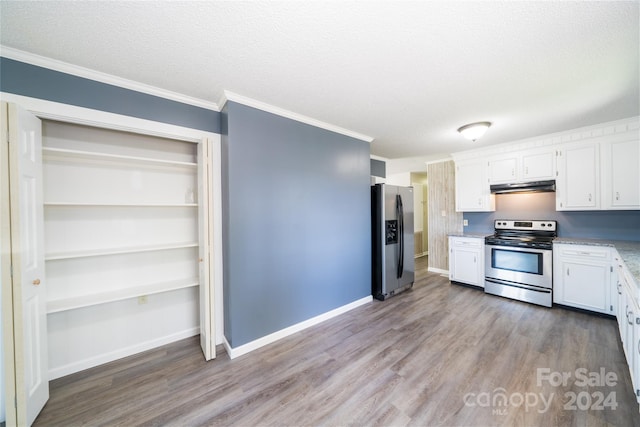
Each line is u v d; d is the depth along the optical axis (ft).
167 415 5.27
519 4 4.15
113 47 5.24
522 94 7.41
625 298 6.56
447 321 9.55
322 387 6.06
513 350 7.45
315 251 9.53
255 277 7.85
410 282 13.56
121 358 7.37
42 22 4.46
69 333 6.72
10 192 4.72
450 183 16.10
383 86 6.93
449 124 9.91
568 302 10.18
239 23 4.55
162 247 7.40
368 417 5.17
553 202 11.97
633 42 5.09
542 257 10.76
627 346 6.26
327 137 9.96
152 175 7.98
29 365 5.07
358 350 7.65
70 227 6.78
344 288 10.63
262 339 7.98
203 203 7.19
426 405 5.45
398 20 4.50
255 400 5.67
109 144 7.30
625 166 9.48
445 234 16.42
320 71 6.18
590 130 10.19
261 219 7.98
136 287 7.61
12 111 4.75
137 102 6.83
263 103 7.91
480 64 5.90
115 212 7.40
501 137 11.63
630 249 8.14
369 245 11.88
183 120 7.54
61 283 6.64
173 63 5.83
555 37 4.97
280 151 8.46
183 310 8.52
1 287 4.65
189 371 6.72
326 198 9.94
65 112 5.91
